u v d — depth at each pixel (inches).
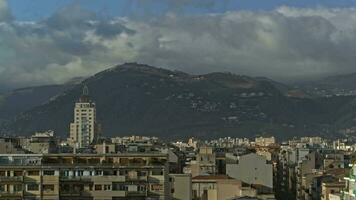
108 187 7524.6
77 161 7859.3
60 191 7421.3
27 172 7377.0
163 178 7652.6
